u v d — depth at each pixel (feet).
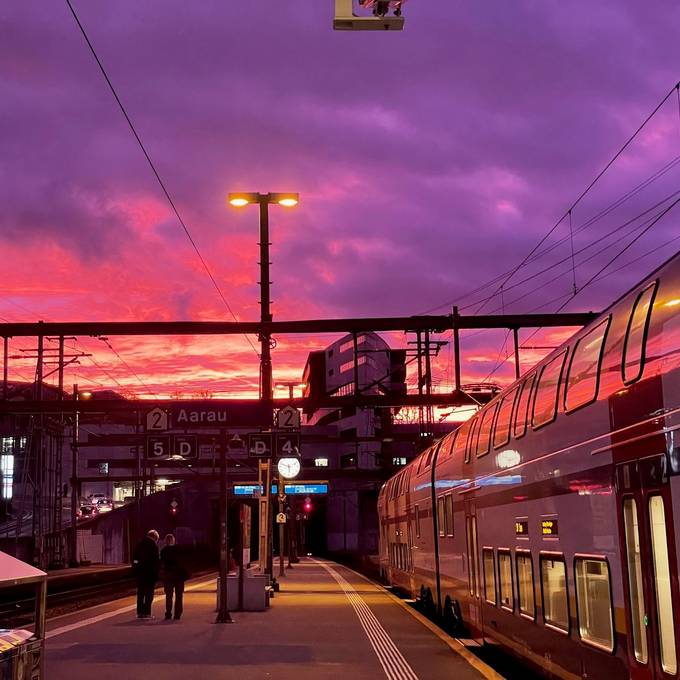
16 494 237.04
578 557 32.40
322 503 370.32
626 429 27.25
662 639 24.29
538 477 38.60
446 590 67.46
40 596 19.26
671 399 23.73
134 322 85.61
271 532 100.78
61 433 213.66
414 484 87.81
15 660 17.58
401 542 100.27
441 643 52.60
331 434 337.31
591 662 31.27
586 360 32.37
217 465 244.63
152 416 64.44
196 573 187.11
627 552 27.17
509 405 46.06
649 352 25.64
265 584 75.56
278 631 58.80
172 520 257.55
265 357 83.51
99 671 42.01
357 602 84.99
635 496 26.40
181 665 44.04
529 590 40.86
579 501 32.32
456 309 86.63
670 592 23.61
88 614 72.38
